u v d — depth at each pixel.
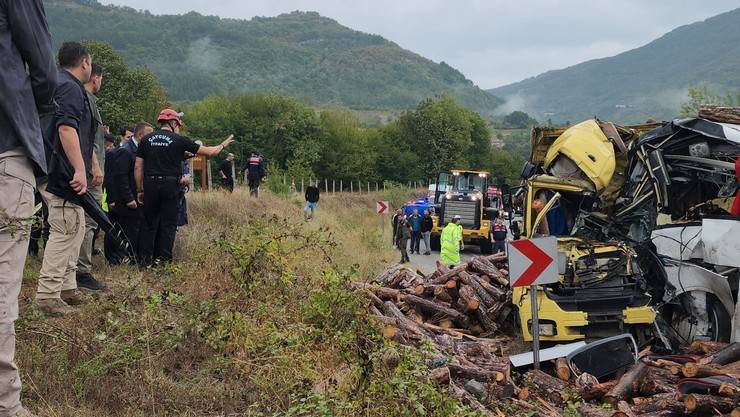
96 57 48.00
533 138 13.03
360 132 79.38
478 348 8.65
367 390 4.65
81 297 6.95
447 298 11.16
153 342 5.59
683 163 11.26
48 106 3.86
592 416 6.58
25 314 5.41
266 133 70.69
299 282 7.00
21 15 3.56
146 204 9.12
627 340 8.16
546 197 11.59
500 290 11.20
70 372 5.00
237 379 5.56
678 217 11.30
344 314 5.41
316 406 4.33
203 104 74.00
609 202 11.65
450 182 32.66
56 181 6.29
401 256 23.88
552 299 9.77
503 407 6.68
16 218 3.49
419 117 85.38
